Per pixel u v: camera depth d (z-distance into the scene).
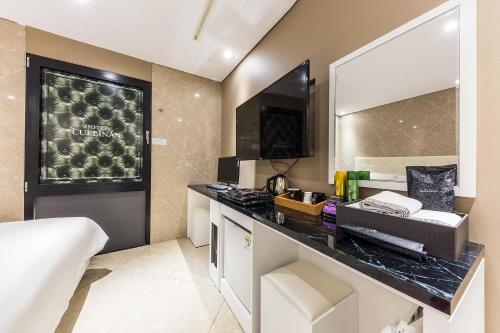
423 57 0.96
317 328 0.84
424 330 0.52
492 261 0.77
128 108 2.62
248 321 1.26
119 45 2.34
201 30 2.06
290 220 1.11
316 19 1.52
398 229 0.73
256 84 2.29
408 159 1.01
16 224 1.50
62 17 1.91
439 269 0.60
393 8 1.08
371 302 1.03
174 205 2.91
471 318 0.66
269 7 1.77
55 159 2.23
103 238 1.82
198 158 3.09
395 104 1.06
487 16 0.79
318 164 1.50
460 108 0.84
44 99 2.16
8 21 1.96
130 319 1.42
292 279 1.09
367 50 1.18
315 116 1.52
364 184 1.18
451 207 0.81
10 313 0.68
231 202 1.55
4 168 1.97
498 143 0.76
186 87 2.98
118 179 2.57
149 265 2.18
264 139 1.85
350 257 0.69
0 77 1.94
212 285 1.82
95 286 1.79
